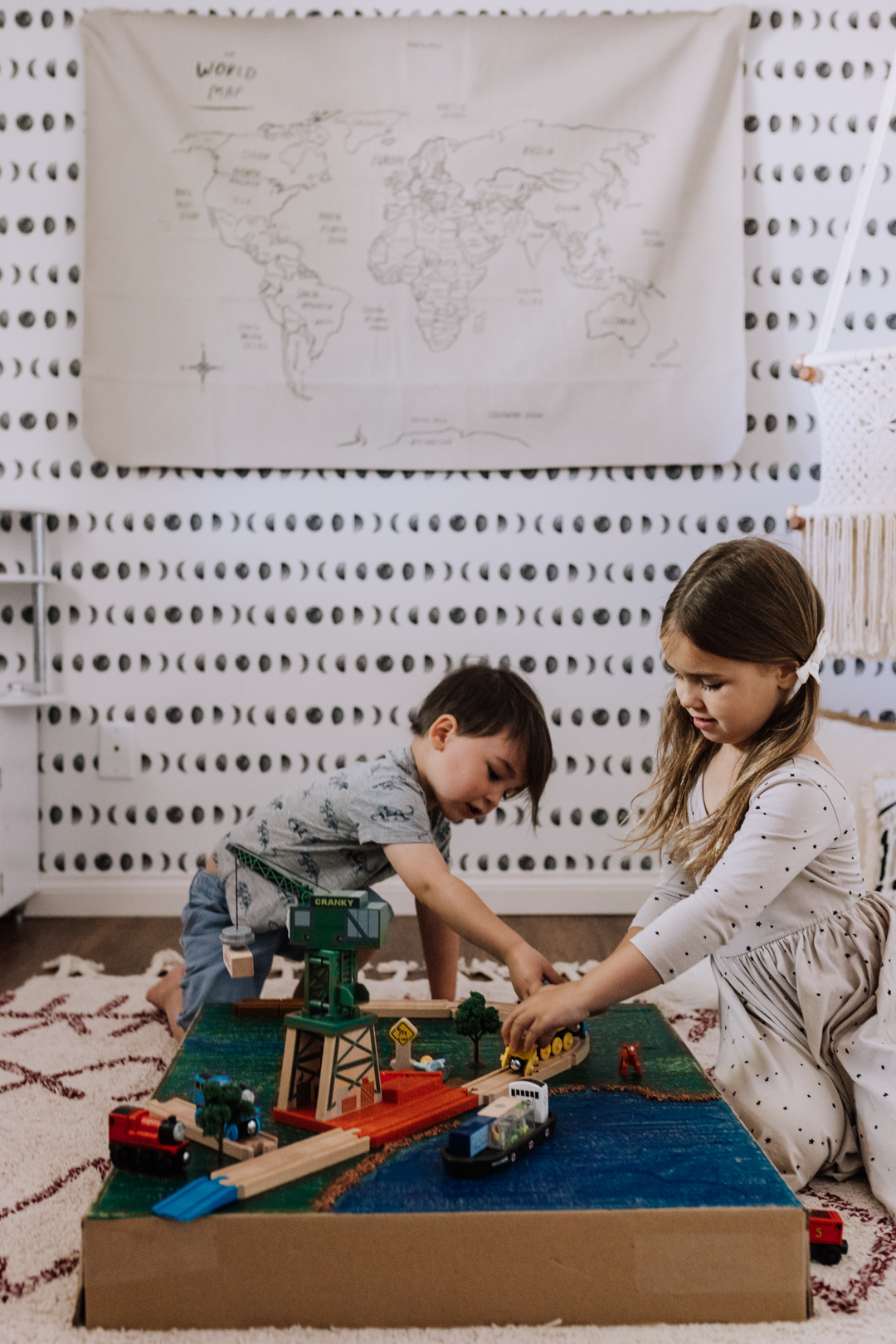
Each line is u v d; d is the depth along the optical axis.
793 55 1.95
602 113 1.92
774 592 0.92
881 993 0.96
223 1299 0.69
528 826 2.00
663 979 0.89
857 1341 0.68
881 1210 0.89
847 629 1.64
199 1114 0.75
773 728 0.97
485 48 1.91
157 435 1.95
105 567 1.98
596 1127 0.81
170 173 1.92
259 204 1.92
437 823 1.23
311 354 1.94
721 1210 0.69
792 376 1.98
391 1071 0.92
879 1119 0.91
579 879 2.00
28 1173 0.93
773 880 0.91
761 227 1.97
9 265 1.97
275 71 1.91
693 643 0.93
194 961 1.25
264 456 1.96
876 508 1.60
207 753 2.00
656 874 2.00
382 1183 0.72
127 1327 0.69
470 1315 0.69
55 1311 0.72
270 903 1.21
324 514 1.98
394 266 1.93
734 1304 0.70
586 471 1.98
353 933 0.81
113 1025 1.34
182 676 2.00
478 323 1.94
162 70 1.91
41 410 1.98
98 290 1.92
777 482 1.98
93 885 1.99
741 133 1.92
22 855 1.90
